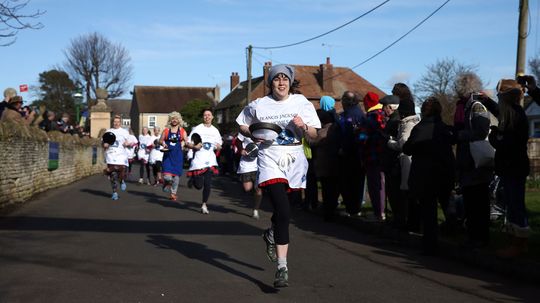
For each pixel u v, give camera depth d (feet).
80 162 69.72
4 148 35.53
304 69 172.04
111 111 115.65
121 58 220.64
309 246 25.22
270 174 18.06
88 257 21.59
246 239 26.45
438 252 23.27
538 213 31.71
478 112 22.35
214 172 36.27
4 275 18.48
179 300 16.21
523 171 20.17
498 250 21.04
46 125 61.11
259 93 175.63
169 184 41.63
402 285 18.37
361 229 29.96
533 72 131.34
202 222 31.81
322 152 32.27
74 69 215.31
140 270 19.74
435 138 22.85
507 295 17.26
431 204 23.16
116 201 42.50
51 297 16.14
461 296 17.11
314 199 37.35
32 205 38.09
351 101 32.24
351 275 19.72
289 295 17.06
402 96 25.63
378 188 29.68
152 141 62.23
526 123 20.31
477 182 22.25
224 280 18.63
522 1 39.24
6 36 37.37
